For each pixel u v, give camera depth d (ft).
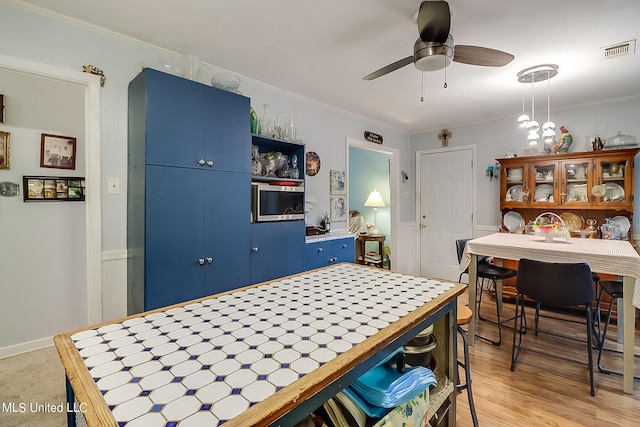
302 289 4.19
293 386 2.01
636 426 5.47
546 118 12.84
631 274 6.59
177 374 2.15
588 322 6.66
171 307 3.50
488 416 5.75
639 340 8.90
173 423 1.68
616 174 10.89
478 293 13.80
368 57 8.27
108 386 2.01
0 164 7.82
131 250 7.21
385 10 6.20
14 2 6.02
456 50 6.15
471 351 8.37
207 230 7.49
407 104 12.23
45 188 8.46
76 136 8.93
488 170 14.26
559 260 7.59
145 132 6.54
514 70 8.95
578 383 6.82
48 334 8.52
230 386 2.02
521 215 13.21
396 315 3.23
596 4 5.91
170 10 6.26
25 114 8.14
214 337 2.73
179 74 7.41
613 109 11.50
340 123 12.94
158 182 6.68
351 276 4.91
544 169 12.23
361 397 2.93
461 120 14.55
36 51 6.28
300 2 5.98
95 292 6.98
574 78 9.48
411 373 3.20
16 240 8.08
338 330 2.86
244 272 8.29
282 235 9.33
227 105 7.89
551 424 5.54
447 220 15.72
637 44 7.43
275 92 10.49
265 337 2.72
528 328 9.87
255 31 7.02
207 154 7.48
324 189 12.36
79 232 9.04
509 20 6.44
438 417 3.91
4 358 7.65
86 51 6.83
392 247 16.17
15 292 8.05
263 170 9.45
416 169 16.78
